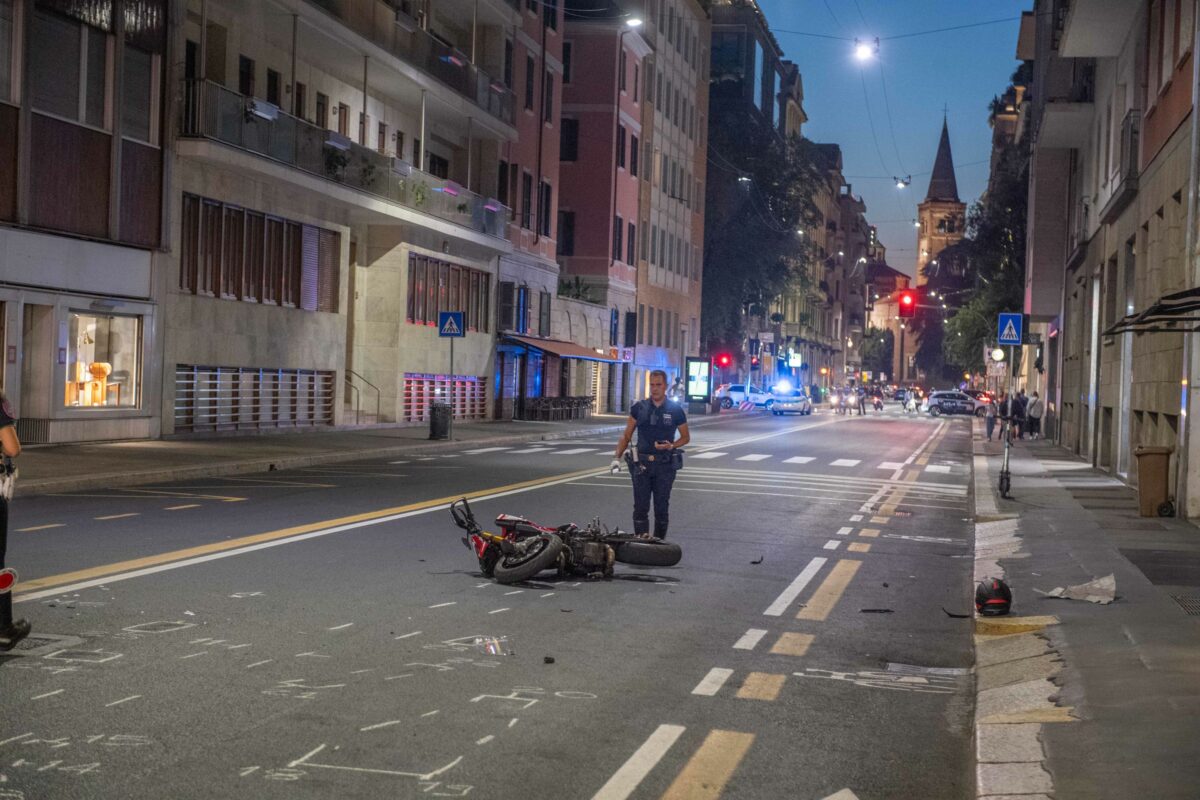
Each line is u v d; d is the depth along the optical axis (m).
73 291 25.38
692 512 18.17
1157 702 6.83
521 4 48.09
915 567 13.30
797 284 86.12
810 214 86.94
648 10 68.44
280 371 33.56
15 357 23.98
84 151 25.62
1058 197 44.03
